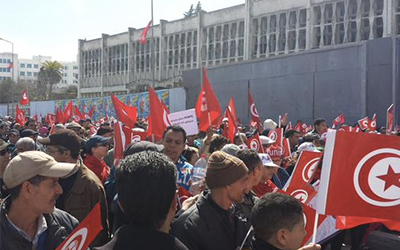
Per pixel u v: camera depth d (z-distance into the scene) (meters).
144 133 6.66
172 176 2.04
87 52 56.09
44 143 3.79
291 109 20.59
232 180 2.88
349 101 18.30
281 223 2.42
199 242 2.85
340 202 2.47
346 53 18.41
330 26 32.28
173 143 4.38
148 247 1.90
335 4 31.64
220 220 2.89
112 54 52.34
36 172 2.38
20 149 5.88
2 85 71.12
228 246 2.90
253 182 3.40
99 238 3.71
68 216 2.82
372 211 2.47
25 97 28.95
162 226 2.02
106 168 5.28
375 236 4.80
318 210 2.49
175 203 2.13
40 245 2.53
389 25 28.77
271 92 21.53
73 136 3.82
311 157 3.80
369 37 30.05
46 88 77.75
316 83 19.55
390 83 16.92
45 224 2.55
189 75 26.80
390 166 2.51
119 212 2.62
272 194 2.56
